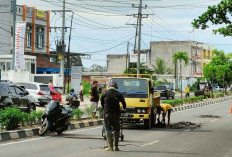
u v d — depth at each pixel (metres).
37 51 69.56
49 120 15.77
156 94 21.03
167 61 105.94
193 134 17.62
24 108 22.56
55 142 13.98
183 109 39.47
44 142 13.97
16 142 13.88
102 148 12.61
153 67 102.94
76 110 21.52
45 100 32.16
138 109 19.31
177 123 23.09
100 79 54.56
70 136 15.77
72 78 49.50
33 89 32.19
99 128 19.58
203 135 17.25
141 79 19.91
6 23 64.94
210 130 19.58
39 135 15.98
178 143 14.39
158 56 106.94
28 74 48.47
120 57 113.44
